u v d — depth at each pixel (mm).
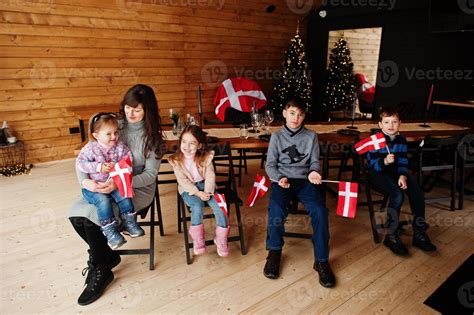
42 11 3678
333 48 6773
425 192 3281
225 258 2184
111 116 1856
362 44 7539
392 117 2361
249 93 4613
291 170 2246
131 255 2201
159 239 2408
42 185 3420
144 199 2000
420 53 4957
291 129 2258
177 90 5066
